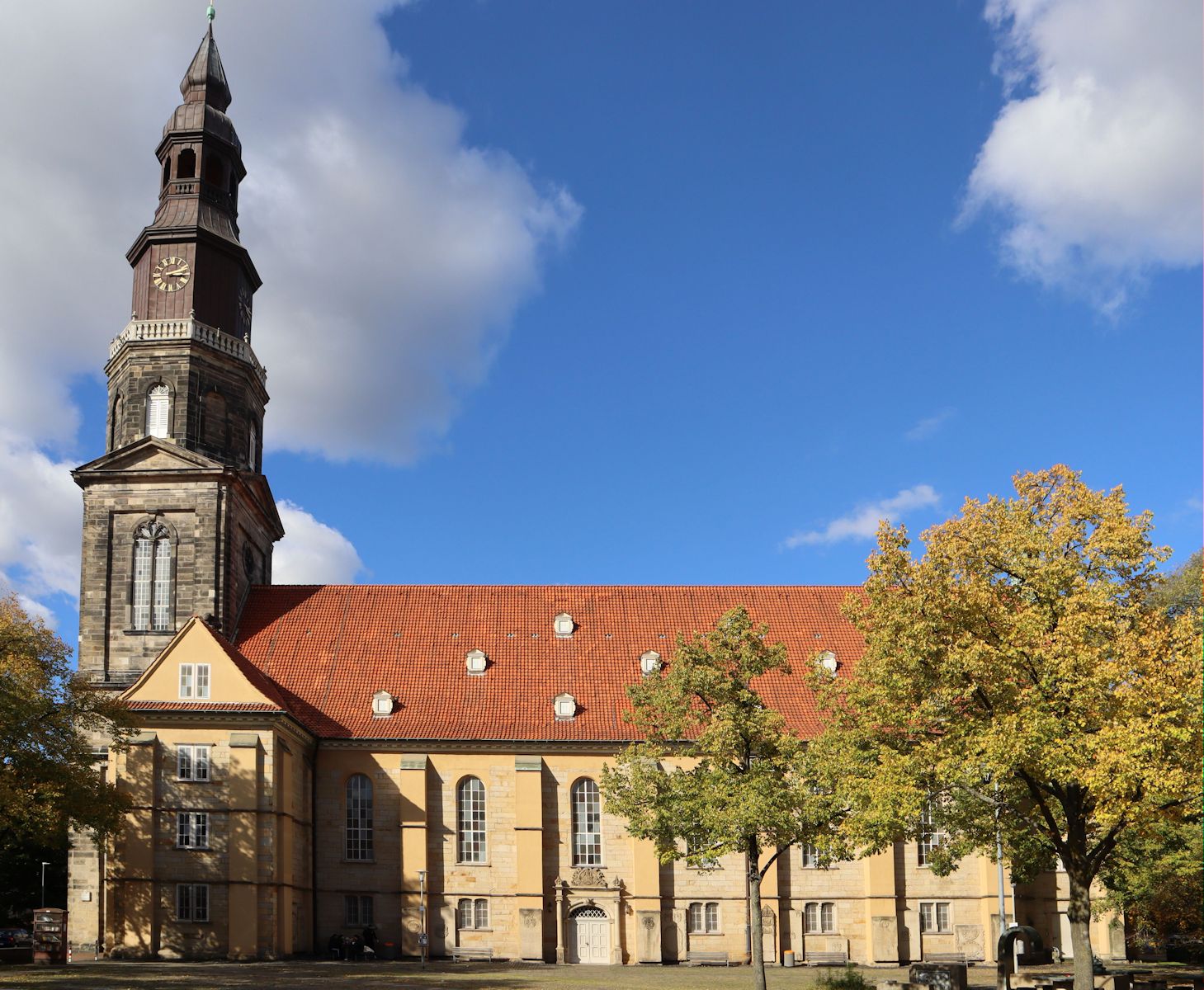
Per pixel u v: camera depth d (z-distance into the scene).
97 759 61.75
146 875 63.69
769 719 49.72
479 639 79.12
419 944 70.00
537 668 77.31
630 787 54.34
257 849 64.06
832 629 80.44
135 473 73.75
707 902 71.94
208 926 63.47
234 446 76.50
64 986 47.88
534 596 82.38
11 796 53.75
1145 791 39.94
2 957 59.00
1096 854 43.06
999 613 44.19
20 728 55.88
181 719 65.38
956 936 72.31
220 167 77.81
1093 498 44.50
